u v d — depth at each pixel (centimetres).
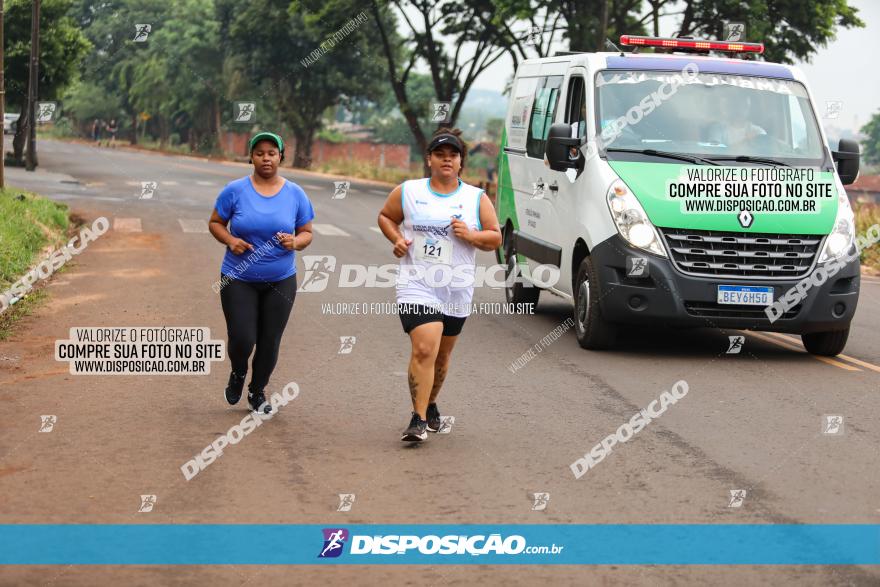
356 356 1039
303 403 842
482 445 729
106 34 7500
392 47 5597
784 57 3562
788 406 867
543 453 712
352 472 661
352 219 2702
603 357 1064
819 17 3478
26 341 1070
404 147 8531
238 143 7550
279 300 788
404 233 720
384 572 506
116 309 1269
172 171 4244
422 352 714
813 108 1159
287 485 632
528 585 493
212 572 502
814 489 644
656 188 1051
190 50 7019
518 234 1353
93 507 588
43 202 2180
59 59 4366
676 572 511
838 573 511
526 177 1331
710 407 857
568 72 1234
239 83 6075
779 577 505
